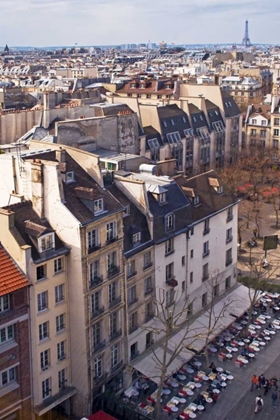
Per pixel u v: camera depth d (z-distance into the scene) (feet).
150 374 273.75
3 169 262.06
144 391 274.57
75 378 256.52
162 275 299.79
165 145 576.20
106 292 258.57
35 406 240.53
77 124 382.42
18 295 224.53
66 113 455.63
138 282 281.54
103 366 262.67
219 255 352.08
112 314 264.93
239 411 265.75
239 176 614.75
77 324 249.55
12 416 232.94
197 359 305.12
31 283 227.81
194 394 275.18
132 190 292.61
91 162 270.67
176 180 341.00
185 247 315.78
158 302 295.89
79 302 246.47
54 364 247.29
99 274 253.65
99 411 244.22
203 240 333.01
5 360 224.12
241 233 505.66
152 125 582.76
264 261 422.00
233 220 363.35
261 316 349.00
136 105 561.43
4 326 221.46
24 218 242.17
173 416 259.39
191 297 327.26
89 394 254.27
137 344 284.61
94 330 255.29
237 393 278.67
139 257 280.10
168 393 272.92
